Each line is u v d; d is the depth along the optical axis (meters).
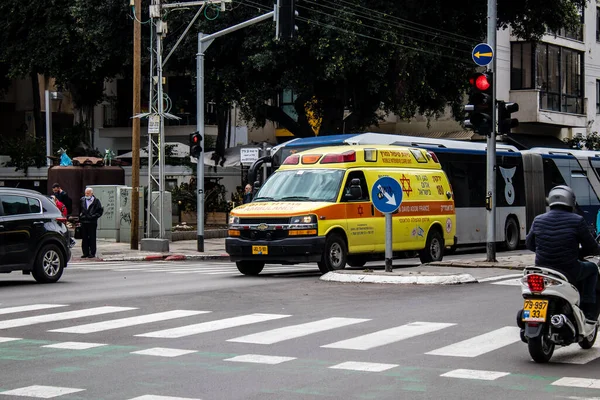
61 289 19.30
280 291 18.28
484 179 34.38
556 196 11.23
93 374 9.94
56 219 21.30
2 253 19.78
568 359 11.01
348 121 45.34
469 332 12.82
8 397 8.83
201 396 8.84
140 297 17.42
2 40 48.97
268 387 9.25
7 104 65.19
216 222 46.03
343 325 13.48
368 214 22.81
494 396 8.88
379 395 8.89
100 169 43.66
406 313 14.80
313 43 40.16
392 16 40.88
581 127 58.47
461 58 45.12
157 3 32.28
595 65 60.91
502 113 23.27
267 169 30.48
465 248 36.28
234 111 58.78
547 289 10.64
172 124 59.25
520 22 50.75
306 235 21.20
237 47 42.09
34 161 53.09
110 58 45.06
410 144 30.91
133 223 33.56
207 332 12.88
